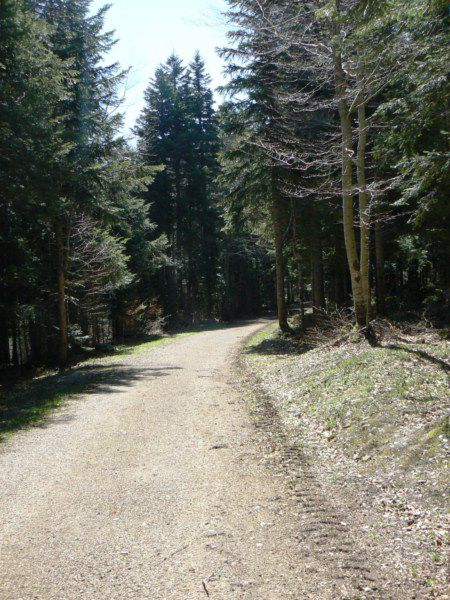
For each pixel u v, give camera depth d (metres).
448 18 8.29
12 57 14.73
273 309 58.25
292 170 20.77
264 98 19.50
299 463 7.47
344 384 10.65
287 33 12.78
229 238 43.28
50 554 4.98
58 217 19.22
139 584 4.38
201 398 12.44
